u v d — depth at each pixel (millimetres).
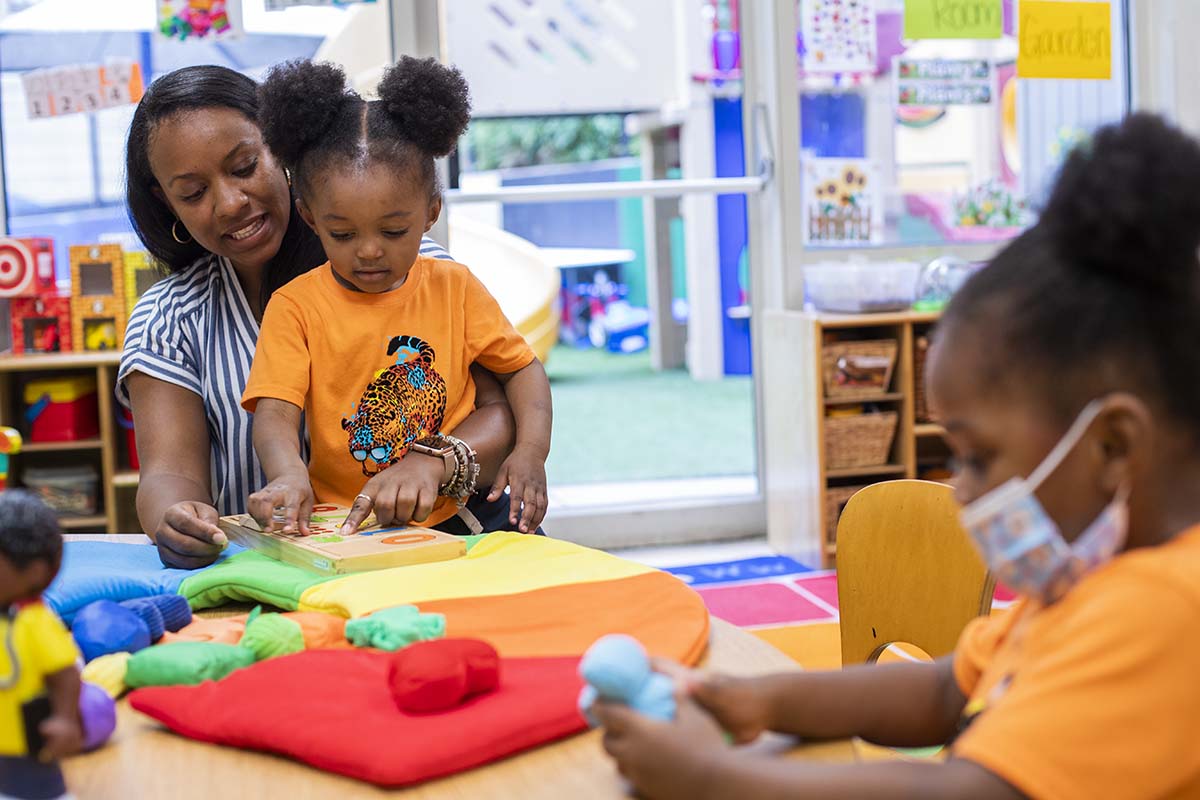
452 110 1254
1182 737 508
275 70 1240
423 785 651
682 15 6559
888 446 3049
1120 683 515
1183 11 3250
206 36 2865
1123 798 508
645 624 861
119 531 2918
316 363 1291
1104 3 3244
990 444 569
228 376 1422
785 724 678
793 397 3098
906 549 1187
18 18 3025
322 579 990
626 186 3199
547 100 6898
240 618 984
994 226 3385
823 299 3094
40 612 599
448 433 1334
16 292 2863
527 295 5816
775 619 2623
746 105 3346
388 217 1216
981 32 3264
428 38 2998
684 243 7160
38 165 3096
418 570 1004
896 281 3014
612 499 3709
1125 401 538
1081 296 553
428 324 1327
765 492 3453
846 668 725
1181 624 514
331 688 750
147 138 1377
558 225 7859
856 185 3271
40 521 602
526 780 652
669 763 568
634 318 8156
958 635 1125
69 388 2867
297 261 1469
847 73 3250
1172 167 541
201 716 729
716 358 7062
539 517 1250
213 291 1477
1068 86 3381
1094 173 553
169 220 1495
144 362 1388
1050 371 551
